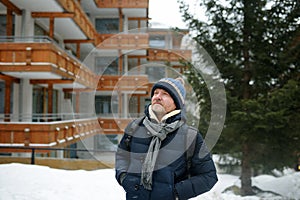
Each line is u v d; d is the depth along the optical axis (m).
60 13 12.14
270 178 11.43
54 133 9.32
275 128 9.94
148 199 1.76
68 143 9.40
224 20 11.31
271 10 11.33
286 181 10.76
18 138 9.14
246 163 10.65
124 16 14.53
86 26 13.97
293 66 11.02
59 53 10.30
